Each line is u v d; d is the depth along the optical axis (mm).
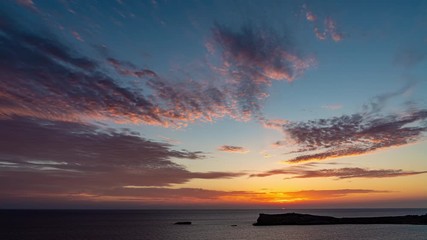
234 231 106500
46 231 111938
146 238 89938
